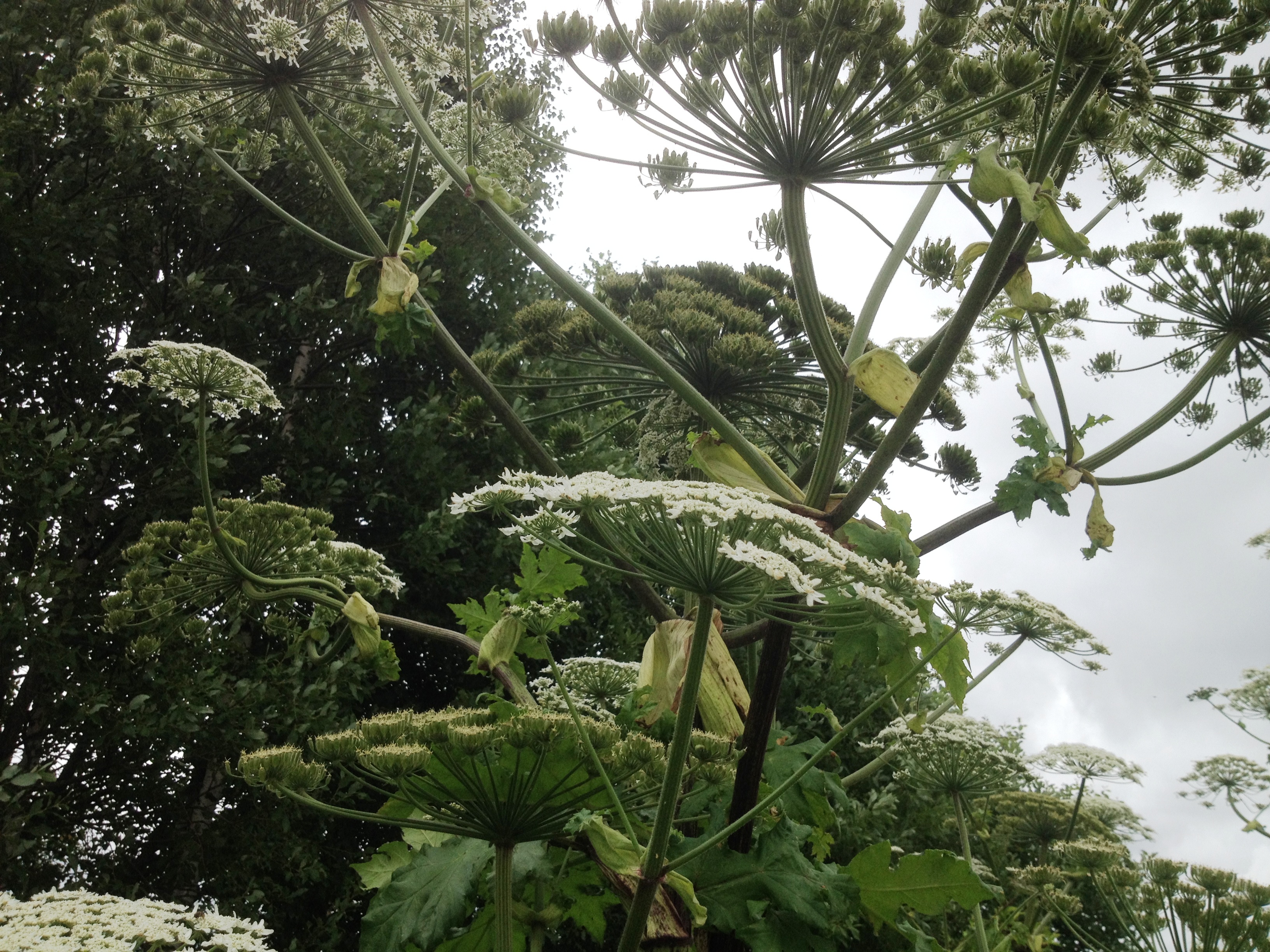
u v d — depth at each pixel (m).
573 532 2.58
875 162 4.07
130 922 2.44
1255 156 5.66
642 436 5.47
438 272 5.97
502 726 2.46
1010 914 6.30
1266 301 5.30
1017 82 3.71
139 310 8.85
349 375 10.21
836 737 2.66
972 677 3.35
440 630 3.95
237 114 5.57
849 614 2.69
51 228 8.09
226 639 7.17
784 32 3.77
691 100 4.01
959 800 5.07
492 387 4.84
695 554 2.38
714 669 3.65
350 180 9.67
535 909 3.16
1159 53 4.15
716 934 3.27
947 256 4.16
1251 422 4.59
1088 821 7.58
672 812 2.40
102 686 7.11
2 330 8.41
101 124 8.29
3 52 8.27
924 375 3.53
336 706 7.60
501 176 5.29
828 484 3.79
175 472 8.18
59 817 7.19
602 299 5.95
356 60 5.01
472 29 5.29
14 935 2.30
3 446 7.03
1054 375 4.38
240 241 9.90
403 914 2.81
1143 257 5.82
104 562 8.05
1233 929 4.97
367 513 10.03
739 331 5.10
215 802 8.25
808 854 4.20
